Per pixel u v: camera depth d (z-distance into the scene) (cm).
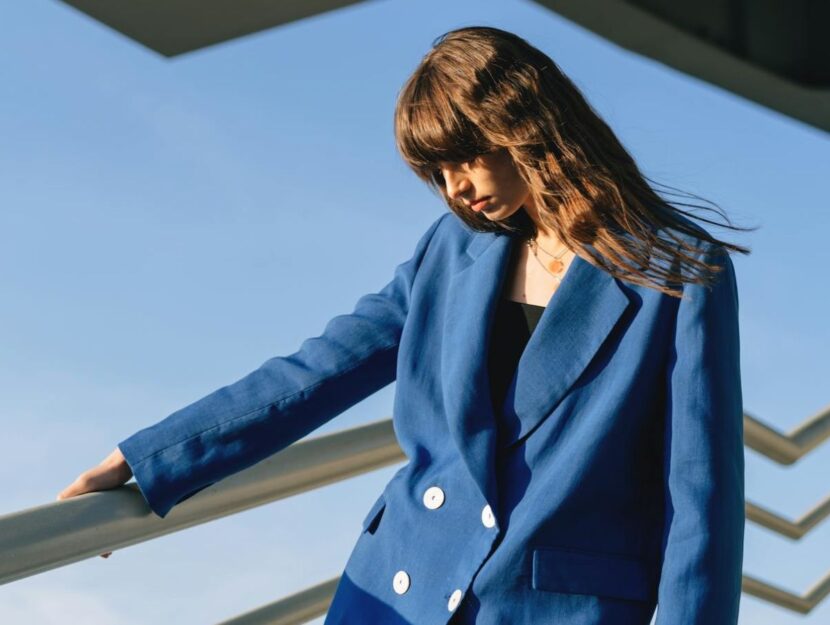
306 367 140
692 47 317
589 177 126
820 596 294
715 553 115
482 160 126
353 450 164
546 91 127
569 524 118
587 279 129
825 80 331
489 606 117
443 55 129
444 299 140
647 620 120
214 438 134
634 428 122
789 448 261
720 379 121
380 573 127
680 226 130
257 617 169
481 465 123
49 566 118
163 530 134
